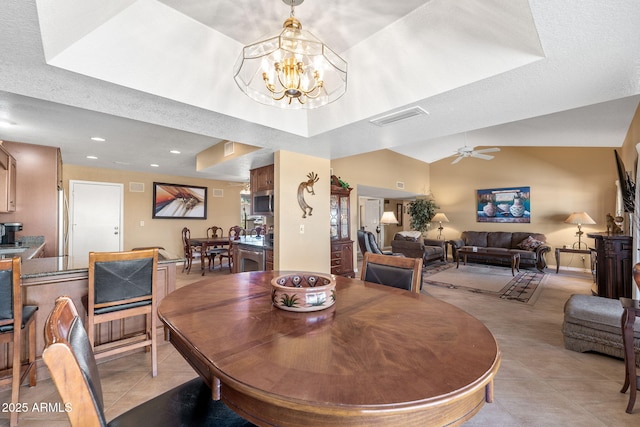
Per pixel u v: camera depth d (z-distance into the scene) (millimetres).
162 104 2242
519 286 5070
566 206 6934
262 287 1819
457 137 6832
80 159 5375
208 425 996
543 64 1763
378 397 708
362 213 10281
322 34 2287
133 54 1945
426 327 1161
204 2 1927
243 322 1214
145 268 2184
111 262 2053
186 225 7449
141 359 2449
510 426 1677
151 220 6910
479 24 1814
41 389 2018
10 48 1533
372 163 7094
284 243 3832
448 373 815
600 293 3807
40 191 3977
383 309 1390
